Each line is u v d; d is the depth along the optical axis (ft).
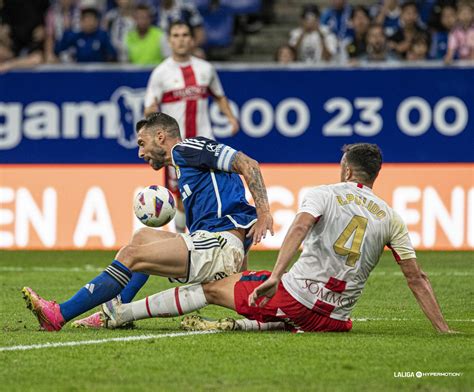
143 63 196.13
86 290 74.84
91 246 158.40
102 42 194.80
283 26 223.71
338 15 196.54
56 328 75.51
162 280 116.57
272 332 74.95
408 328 78.95
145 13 195.11
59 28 207.10
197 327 76.79
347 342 70.13
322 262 72.28
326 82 158.61
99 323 78.13
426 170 156.35
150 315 76.74
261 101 159.63
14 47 199.62
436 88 156.97
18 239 159.63
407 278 74.43
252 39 220.43
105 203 159.33
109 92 161.27
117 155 160.66
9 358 65.00
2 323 82.12
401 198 156.15
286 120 159.22
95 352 66.90
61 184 160.35
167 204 81.20
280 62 188.96
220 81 160.15
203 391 55.42
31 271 127.44
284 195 157.79
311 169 158.30
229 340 71.05
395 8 196.54
